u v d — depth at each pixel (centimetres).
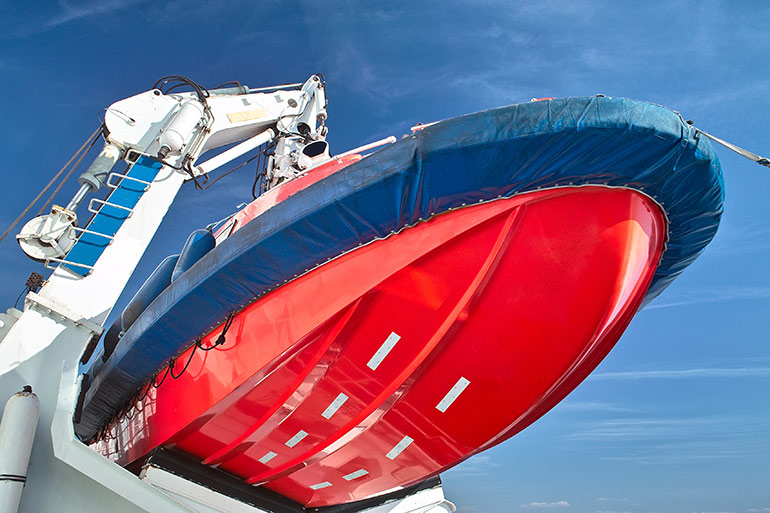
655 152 416
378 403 548
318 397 556
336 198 451
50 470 436
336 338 500
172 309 552
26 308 496
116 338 754
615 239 450
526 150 412
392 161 434
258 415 576
